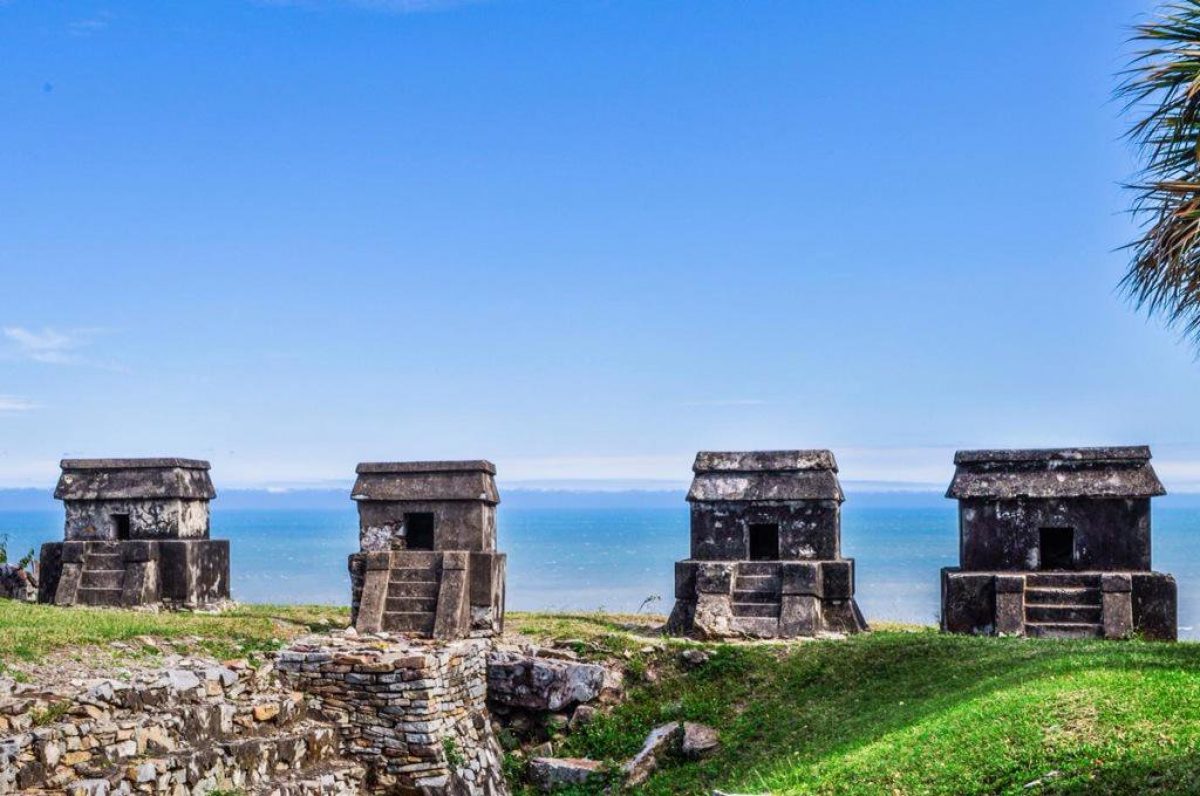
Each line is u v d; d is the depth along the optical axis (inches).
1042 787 515.8
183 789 616.1
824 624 1026.7
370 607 1016.9
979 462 1028.5
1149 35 631.2
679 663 925.8
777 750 764.6
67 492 1191.6
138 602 1122.0
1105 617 947.3
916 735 632.4
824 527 1063.6
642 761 818.2
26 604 1053.2
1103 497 992.2
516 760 861.8
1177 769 490.0
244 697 727.1
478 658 854.5
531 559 4906.5
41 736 574.9
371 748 751.1
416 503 1069.1
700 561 1066.1
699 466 1103.6
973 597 988.6
